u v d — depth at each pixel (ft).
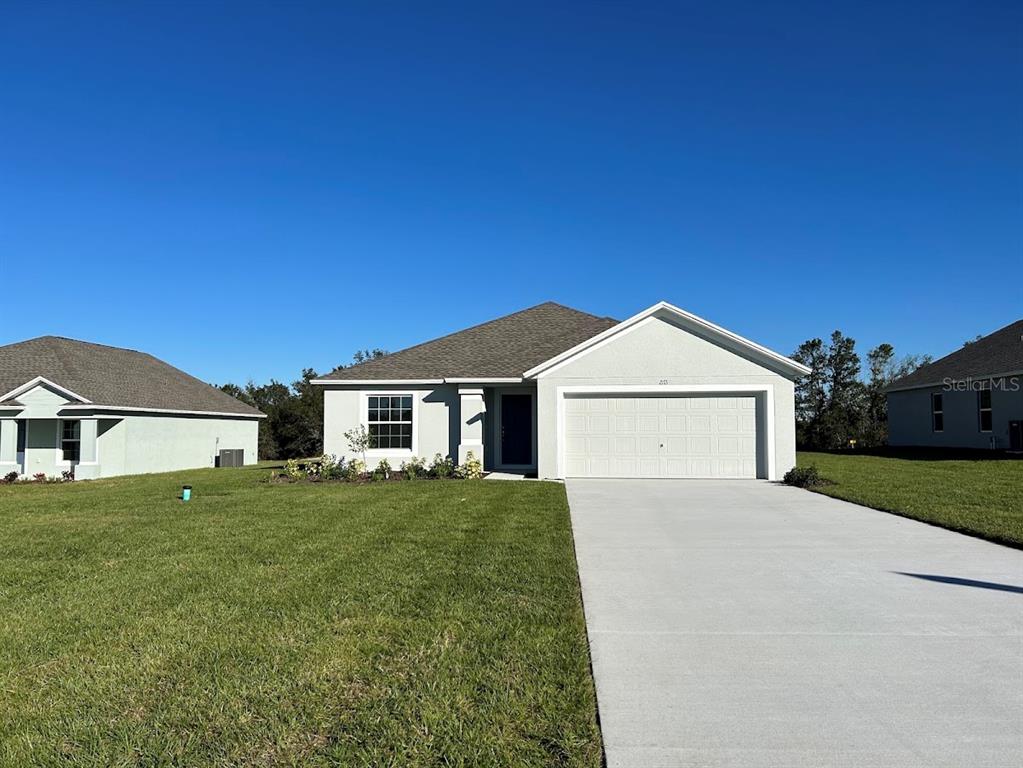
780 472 54.60
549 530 30.78
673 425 56.34
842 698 13.32
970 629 17.30
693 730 12.03
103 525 34.09
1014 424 76.28
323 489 50.31
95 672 14.57
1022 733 11.87
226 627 17.38
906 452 87.86
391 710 12.68
